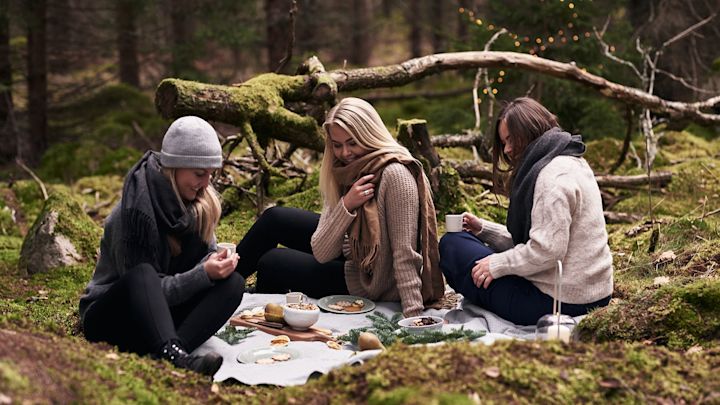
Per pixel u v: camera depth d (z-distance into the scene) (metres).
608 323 3.38
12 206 7.71
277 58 11.52
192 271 3.33
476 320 3.87
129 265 3.37
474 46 9.13
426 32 18.19
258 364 3.37
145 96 13.37
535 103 3.88
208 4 11.42
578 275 3.66
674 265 4.70
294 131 6.06
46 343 2.69
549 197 3.59
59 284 5.32
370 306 4.23
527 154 3.78
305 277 4.41
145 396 2.59
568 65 7.04
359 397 2.49
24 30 11.11
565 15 9.05
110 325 3.29
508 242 4.27
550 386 2.53
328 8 15.30
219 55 15.68
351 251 4.24
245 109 5.82
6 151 11.12
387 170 4.12
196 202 3.54
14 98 13.61
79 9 11.48
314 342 3.71
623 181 6.93
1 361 2.27
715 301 3.32
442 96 14.33
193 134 3.39
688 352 3.01
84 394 2.38
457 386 2.46
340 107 4.21
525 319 3.78
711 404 2.55
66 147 10.33
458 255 4.04
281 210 4.57
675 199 6.69
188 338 3.30
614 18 10.17
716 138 9.30
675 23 10.08
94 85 12.59
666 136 8.85
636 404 2.54
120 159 9.75
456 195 5.84
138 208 3.33
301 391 2.61
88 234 5.79
